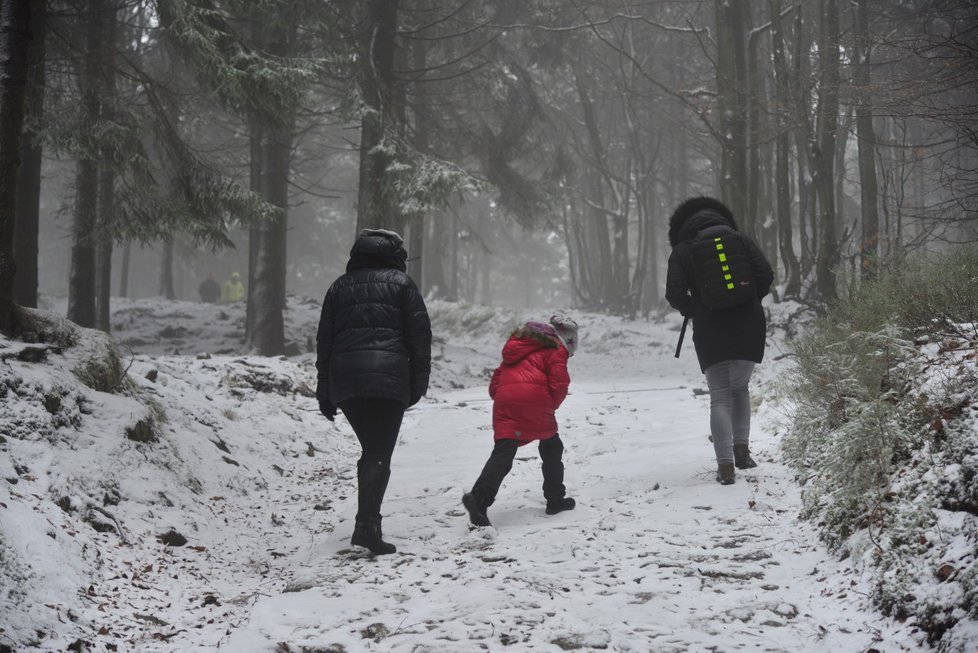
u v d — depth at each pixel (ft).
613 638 11.32
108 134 40.32
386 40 55.11
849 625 11.39
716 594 12.97
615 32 93.66
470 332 91.61
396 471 24.03
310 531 18.61
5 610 11.43
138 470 18.26
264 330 59.31
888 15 53.26
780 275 71.31
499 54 80.94
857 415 15.55
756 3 82.38
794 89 51.75
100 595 13.07
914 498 12.77
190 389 26.43
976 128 32.65
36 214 39.83
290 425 28.07
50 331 20.53
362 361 16.24
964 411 13.48
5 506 13.64
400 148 51.72
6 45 20.33
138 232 43.29
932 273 21.27
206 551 16.55
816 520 15.24
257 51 43.34
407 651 11.19
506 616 12.17
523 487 21.24
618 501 19.07
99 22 47.01
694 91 67.67
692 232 20.42
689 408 32.35
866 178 49.34
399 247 17.46
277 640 11.75
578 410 33.24
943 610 10.40
